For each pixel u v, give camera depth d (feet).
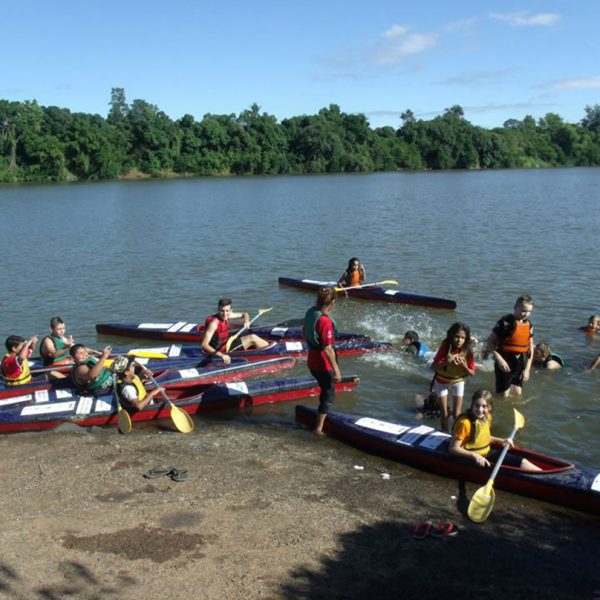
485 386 33.68
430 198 162.91
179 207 148.66
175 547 18.93
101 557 18.38
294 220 114.52
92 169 299.17
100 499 21.88
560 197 159.22
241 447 26.76
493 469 22.54
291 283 59.16
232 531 19.85
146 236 96.32
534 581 17.74
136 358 37.37
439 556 18.83
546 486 22.02
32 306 53.98
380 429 26.94
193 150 327.47
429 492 22.91
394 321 47.73
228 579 17.44
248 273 66.08
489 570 18.20
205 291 58.29
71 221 121.70
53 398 30.83
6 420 29.27
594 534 20.24
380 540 19.60
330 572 17.90
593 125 471.62
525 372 31.12
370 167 357.61
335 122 362.74
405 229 97.91
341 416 28.48
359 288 54.80
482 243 81.82
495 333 31.45
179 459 25.32
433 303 50.98
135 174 312.09
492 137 402.31
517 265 66.39
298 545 19.16
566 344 40.42
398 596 16.96
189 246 84.94
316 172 343.87
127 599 16.61
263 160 334.65
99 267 70.49
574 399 31.89
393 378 35.35
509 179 268.41
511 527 20.56
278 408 31.99
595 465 25.77
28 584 17.19
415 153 379.76
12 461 25.03
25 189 238.89
